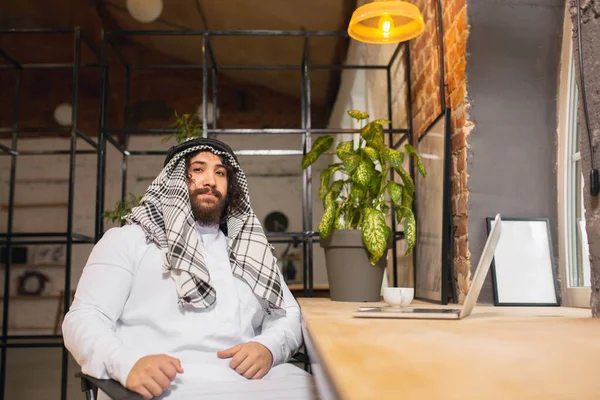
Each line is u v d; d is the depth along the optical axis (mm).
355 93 4895
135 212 1772
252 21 5203
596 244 1295
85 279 1614
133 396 1317
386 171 2289
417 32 2359
